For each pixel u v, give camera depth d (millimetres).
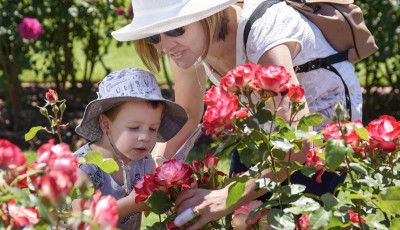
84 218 1254
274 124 2316
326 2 2326
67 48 6699
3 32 5805
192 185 1941
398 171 1939
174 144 2584
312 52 2186
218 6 2006
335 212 1649
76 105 6902
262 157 1695
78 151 2285
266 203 1729
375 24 5953
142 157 2229
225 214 1886
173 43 2082
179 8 2070
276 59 2025
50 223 1348
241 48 2109
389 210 1618
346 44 2301
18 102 6203
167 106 2289
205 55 2162
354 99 2336
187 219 1872
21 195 1254
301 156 1949
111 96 2188
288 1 2236
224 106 1662
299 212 1655
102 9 6102
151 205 1860
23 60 6066
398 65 6484
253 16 2088
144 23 2133
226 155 1832
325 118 2254
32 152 5484
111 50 9883
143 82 2227
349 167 1788
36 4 5852
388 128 1761
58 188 1237
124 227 2279
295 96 1747
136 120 2123
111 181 2207
